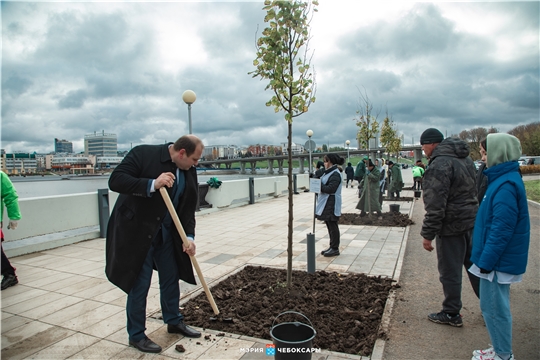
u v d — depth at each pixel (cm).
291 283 447
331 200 606
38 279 505
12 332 343
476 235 278
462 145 347
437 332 343
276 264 570
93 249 688
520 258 256
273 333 276
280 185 1758
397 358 297
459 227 339
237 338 324
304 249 676
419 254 638
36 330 347
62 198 716
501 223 254
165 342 319
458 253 348
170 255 328
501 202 257
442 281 357
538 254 629
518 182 259
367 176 1006
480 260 263
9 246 646
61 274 529
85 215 762
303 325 280
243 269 543
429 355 301
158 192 299
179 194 320
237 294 420
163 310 334
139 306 307
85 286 475
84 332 342
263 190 1588
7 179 470
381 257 607
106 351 306
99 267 565
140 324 309
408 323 362
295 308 379
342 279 482
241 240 762
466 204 339
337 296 418
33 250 662
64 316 380
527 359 295
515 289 460
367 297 418
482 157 338
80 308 401
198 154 308
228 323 351
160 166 306
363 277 491
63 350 308
